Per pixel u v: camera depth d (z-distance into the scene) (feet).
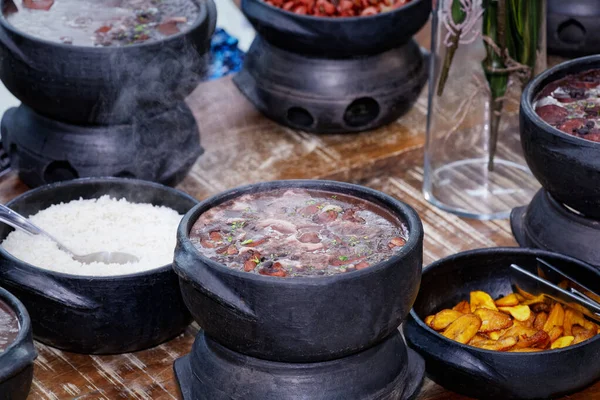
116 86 5.46
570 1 6.90
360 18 6.12
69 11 5.96
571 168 4.79
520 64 5.65
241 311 3.79
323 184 4.44
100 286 4.53
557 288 4.70
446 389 4.62
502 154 5.99
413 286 4.01
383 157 6.43
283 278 3.74
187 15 5.92
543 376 4.29
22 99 5.67
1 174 6.29
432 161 6.04
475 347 4.37
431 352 4.40
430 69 5.90
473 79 5.78
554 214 5.31
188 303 4.07
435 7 5.69
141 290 4.59
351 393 4.06
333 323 3.80
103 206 5.35
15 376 3.84
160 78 5.50
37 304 4.61
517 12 5.49
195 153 6.03
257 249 4.03
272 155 6.48
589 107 5.15
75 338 4.68
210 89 7.14
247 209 4.34
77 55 5.34
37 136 5.85
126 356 4.91
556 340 4.64
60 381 4.72
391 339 4.28
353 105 6.61
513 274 5.02
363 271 3.78
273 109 6.61
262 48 6.65
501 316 4.69
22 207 5.28
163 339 4.84
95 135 5.74
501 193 6.00
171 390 4.68
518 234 5.62
